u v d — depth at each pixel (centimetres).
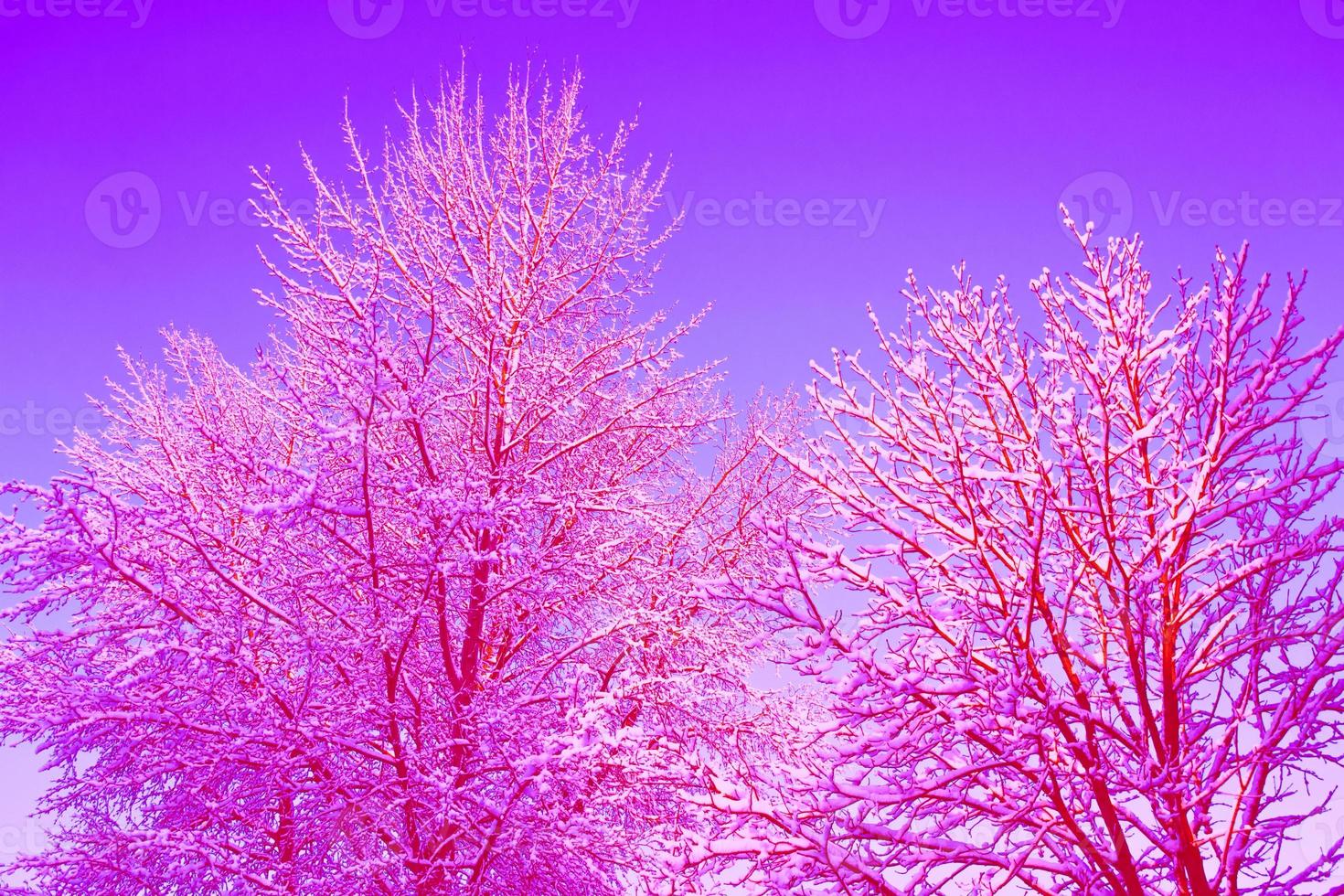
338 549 669
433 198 809
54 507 518
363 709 640
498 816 577
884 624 538
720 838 525
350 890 568
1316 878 495
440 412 772
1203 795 493
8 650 617
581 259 849
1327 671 480
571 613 789
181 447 918
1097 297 560
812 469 598
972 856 493
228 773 628
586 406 882
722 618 870
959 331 591
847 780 505
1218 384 498
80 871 589
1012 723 515
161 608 630
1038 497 525
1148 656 534
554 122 848
